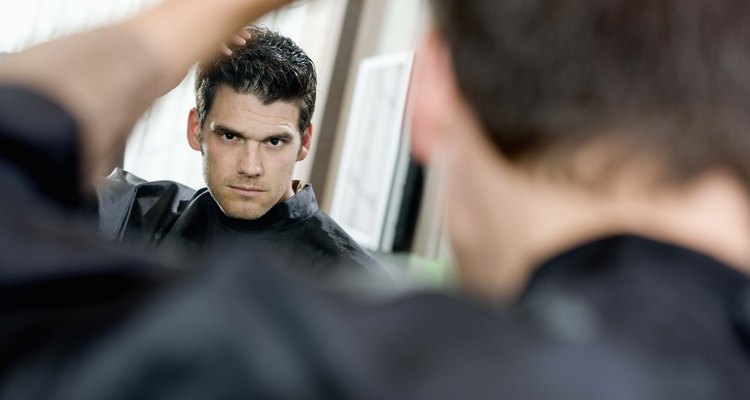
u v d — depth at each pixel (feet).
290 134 5.55
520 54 1.07
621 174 1.05
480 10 1.11
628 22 1.04
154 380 0.85
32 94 1.17
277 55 5.44
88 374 0.86
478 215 1.15
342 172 11.61
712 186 1.05
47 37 11.94
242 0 1.46
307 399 0.85
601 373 0.91
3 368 0.94
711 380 0.93
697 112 1.03
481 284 1.16
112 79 1.27
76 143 1.17
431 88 1.21
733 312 0.99
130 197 5.85
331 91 12.19
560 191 1.07
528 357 0.91
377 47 11.93
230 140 5.54
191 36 1.41
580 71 1.04
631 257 1.02
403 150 10.56
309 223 5.71
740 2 1.05
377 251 10.55
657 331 0.96
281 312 0.89
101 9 11.98
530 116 1.06
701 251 1.03
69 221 1.19
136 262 1.15
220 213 5.77
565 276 1.03
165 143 12.14
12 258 1.08
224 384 0.84
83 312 0.99
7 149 1.13
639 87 1.03
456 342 0.93
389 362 0.91
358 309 0.98
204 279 0.90
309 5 12.26
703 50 1.03
